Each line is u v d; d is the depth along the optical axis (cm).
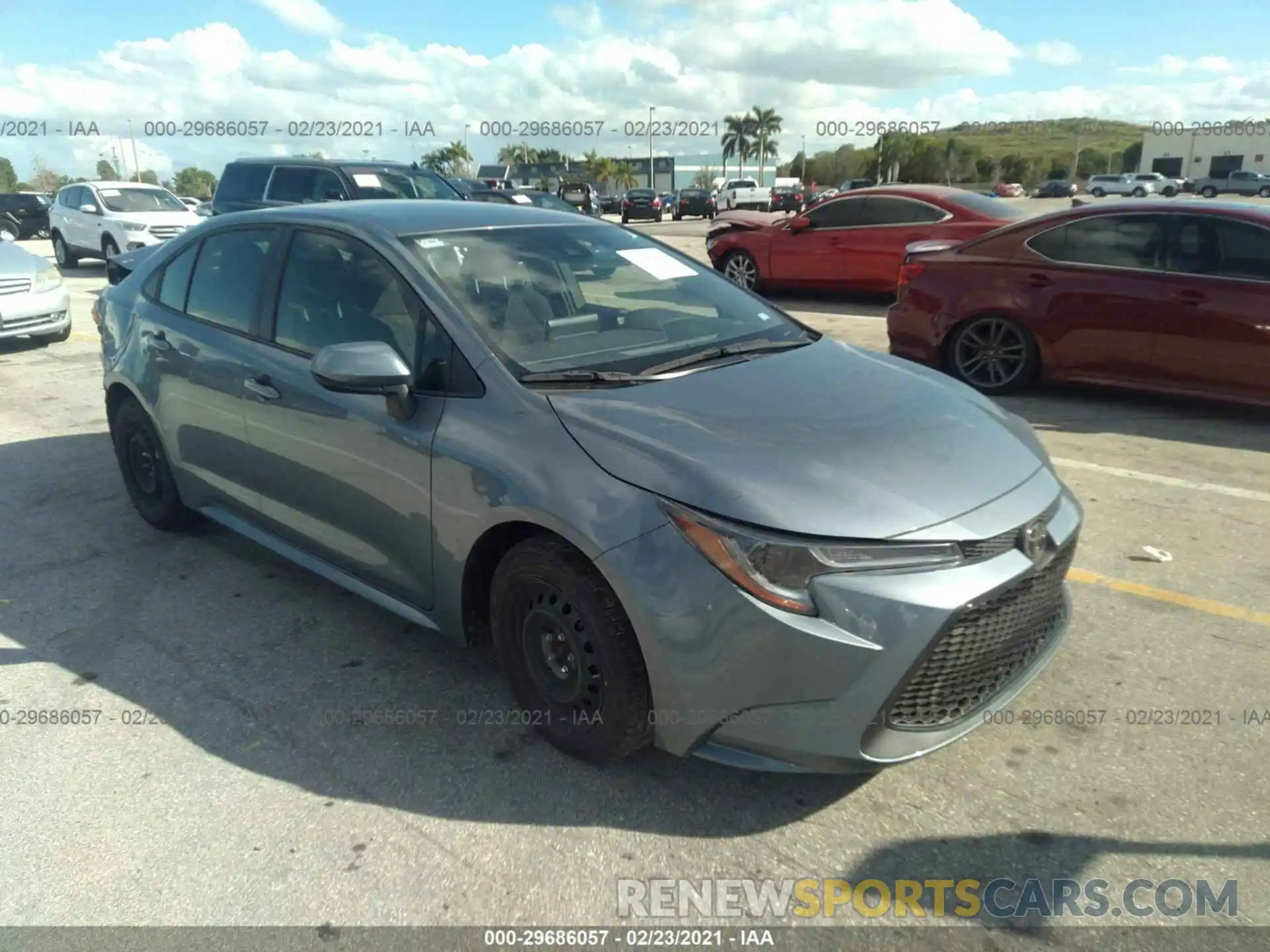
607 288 368
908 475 264
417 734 311
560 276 362
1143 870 249
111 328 483
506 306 331
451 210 394
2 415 715
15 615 398
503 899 243
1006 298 709
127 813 277
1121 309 662
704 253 2014
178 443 434
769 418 286
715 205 4466
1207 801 273
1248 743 298
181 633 382
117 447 494
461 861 256
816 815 271
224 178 1438
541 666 295
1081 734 305
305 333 368
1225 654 350
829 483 254
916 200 1171
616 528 257
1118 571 420
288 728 317
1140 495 511
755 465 259
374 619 391
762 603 241
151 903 243
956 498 259
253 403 376
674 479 255
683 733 260
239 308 402
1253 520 473
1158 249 654
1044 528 271
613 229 418
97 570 442
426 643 371
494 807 277
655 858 256
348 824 271
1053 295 688
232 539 479
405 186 1362
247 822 272
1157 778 283
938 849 258
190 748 307
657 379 311
